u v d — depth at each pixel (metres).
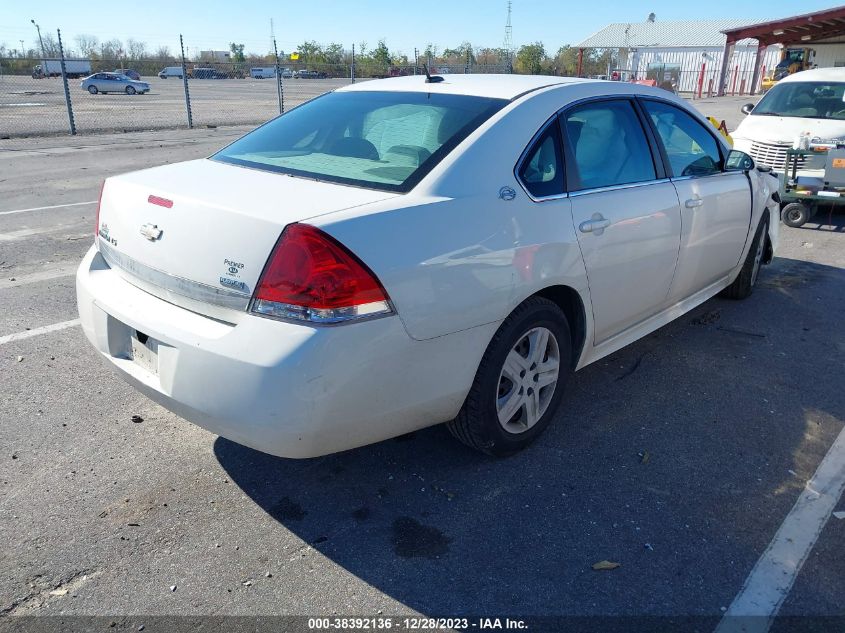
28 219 7.97
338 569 2.62
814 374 4.34
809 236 8.05
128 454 3.31
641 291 3.85
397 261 2.55
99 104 27.48
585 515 2.95
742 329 5.06
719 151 4.68
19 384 3.95
